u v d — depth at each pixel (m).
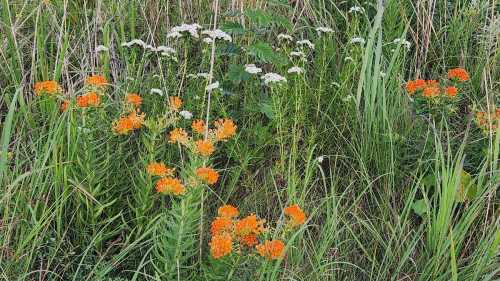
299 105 1.97
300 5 2.49
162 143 1.83
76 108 1.73
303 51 2.30
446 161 2.01
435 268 1.71
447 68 2.45
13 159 1.87
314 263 1.74
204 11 2.37
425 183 1.93
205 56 2.15
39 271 1.60
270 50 2.09
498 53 2.36
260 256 1.54
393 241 1.83
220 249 1.47
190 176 1.58
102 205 1.68
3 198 1.58
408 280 1.75
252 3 2.34
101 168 1.74
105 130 1.75
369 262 1.80
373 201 1.95
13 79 1.98
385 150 2.00
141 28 2.33
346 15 2.44
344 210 1.92
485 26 2.44
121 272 1.70
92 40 2.20
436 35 2.44
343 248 1.81
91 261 1.70
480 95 2.29
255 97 2.16
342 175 2.04
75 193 1.75
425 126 2.11
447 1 2.68
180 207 1.57
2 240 1.63
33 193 1.67
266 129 2.00
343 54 2.31
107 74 2.09
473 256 1.76
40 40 2.12
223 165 2.06
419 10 2.47
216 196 1.92
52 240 1.66
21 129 1.84
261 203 1.93
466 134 1.87
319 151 2.08
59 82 2.12
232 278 1.56
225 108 2.05
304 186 1.83
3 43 2.13
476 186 1.92
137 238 1.71
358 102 2.04
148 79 2.11
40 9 2.18
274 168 1.96
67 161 1.71
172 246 1.57
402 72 2.27
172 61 2.14
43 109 1.93
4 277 1.53
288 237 1.71
